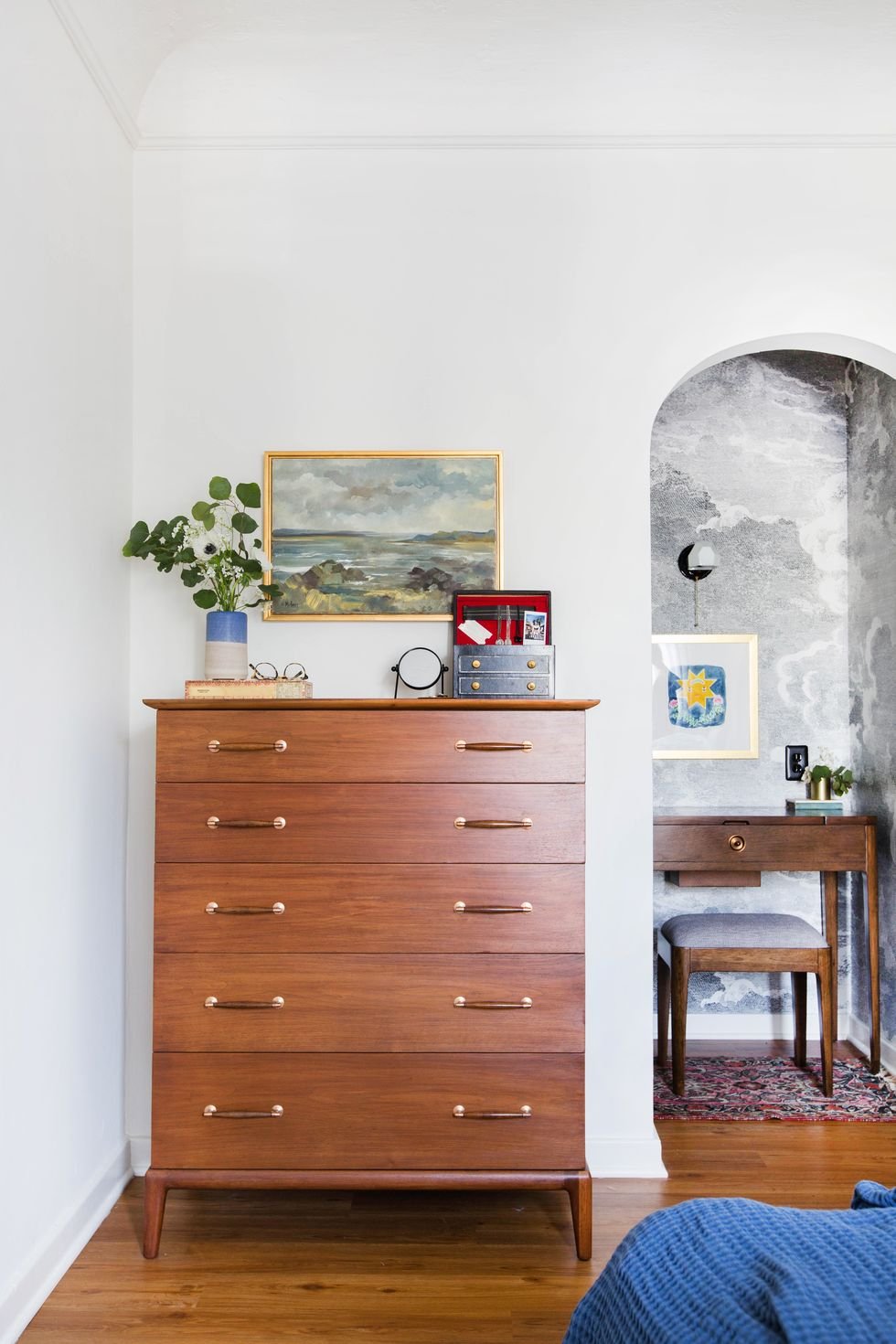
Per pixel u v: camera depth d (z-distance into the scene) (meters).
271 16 2.53
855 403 3.69
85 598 2.36
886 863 3.44
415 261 2.74
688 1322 1.07
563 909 2.20
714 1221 1.28
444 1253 2.21
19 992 1.98
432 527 2.71
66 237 2.24
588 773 2.67
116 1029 2.56
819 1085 3.21
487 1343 1.88
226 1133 2.18
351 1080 2.18
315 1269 2.14
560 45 2.63
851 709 3.73
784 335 2.75
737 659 3.75
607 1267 1.31
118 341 2.60
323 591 2.71
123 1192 2.52
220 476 2.52
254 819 2.21
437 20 2.55
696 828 3.30
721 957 3.11
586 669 2.69
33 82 2.05
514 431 2.72
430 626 2.72
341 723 2.21
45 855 2.11
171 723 2.22
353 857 2.20
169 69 2.69
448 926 2.19
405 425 2.72
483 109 2.74
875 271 2.74
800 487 3.77
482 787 2.21
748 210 2.74
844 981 3.74
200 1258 2.19
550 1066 2.18
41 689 2.10
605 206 2.74
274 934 2.20
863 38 2.60
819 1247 1.19
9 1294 1.89
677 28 2.58
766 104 2.74
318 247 2.74
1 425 1.91
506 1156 2.18
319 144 2.73
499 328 2.73
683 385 3.79
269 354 2.73
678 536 3.78
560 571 2.70
